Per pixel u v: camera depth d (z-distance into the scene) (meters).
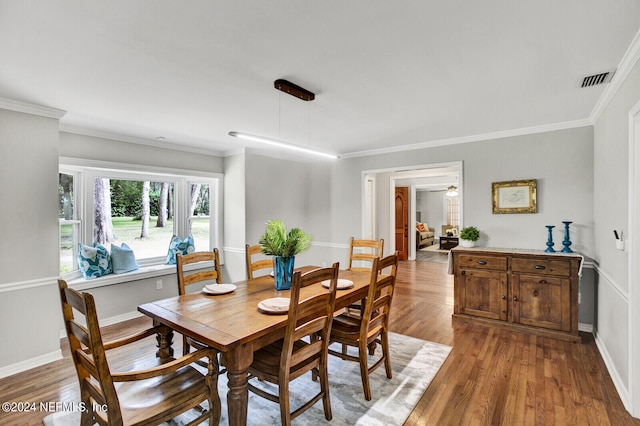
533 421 2.04
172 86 2.48
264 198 5.12
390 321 3.87
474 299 3.77
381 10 1.57
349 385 2.47
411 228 8.40
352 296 2.53
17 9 1.52
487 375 2.60
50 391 2.43
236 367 1.68
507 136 3.95
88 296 1.35
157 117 3.28
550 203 3.71
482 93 2.67
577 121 3.50
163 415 1.54
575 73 2.29
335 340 2.43
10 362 2.70
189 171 4.73
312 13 1.59
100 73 2.24
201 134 3.99
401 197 8.41
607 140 2.82
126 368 2.74
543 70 2.24
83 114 3.15
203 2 1.49
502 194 3.98
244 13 1.58
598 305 3.21
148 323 3.87
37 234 2.87
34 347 2.83
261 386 2.49
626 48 1.94
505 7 1.55
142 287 4.16
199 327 1.81
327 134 4.04
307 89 2.56
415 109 3.07
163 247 4.71
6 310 2.69
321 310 1.95
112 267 3.98
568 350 3.04
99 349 1.38
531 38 1.83
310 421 2.04
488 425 2.00
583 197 3.53
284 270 2.62
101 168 3.84
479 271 3.73
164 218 4.72
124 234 4.30
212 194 5.19
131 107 2.96
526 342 3.22
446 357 2.91
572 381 2.50
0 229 2.67
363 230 5.24
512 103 2.92
